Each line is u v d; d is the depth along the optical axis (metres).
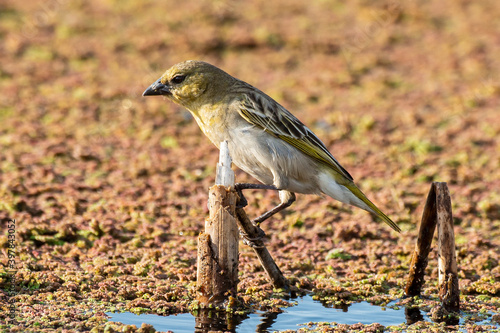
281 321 8.75
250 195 13.77
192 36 23.55
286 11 26.92
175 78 9.84
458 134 17.50
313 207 13.43
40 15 25.38
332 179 9.76
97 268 9.93
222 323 8.60
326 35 24.39
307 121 18.00
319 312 9.11
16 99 18.52
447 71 22.05
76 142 16.20
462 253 11.34
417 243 9.39
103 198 13.19
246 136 9.50
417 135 17.28
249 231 9.21
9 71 20.50
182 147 16.33
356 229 12.09
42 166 14.58
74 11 26.05
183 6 26.78
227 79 9.81
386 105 19.34
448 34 25.36
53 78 20.33
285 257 11.11
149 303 8.91
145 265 10.23
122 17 25.69
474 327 8.58
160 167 14.90
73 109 18.16
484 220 13.00
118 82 20.22
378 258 11.27
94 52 22.55
